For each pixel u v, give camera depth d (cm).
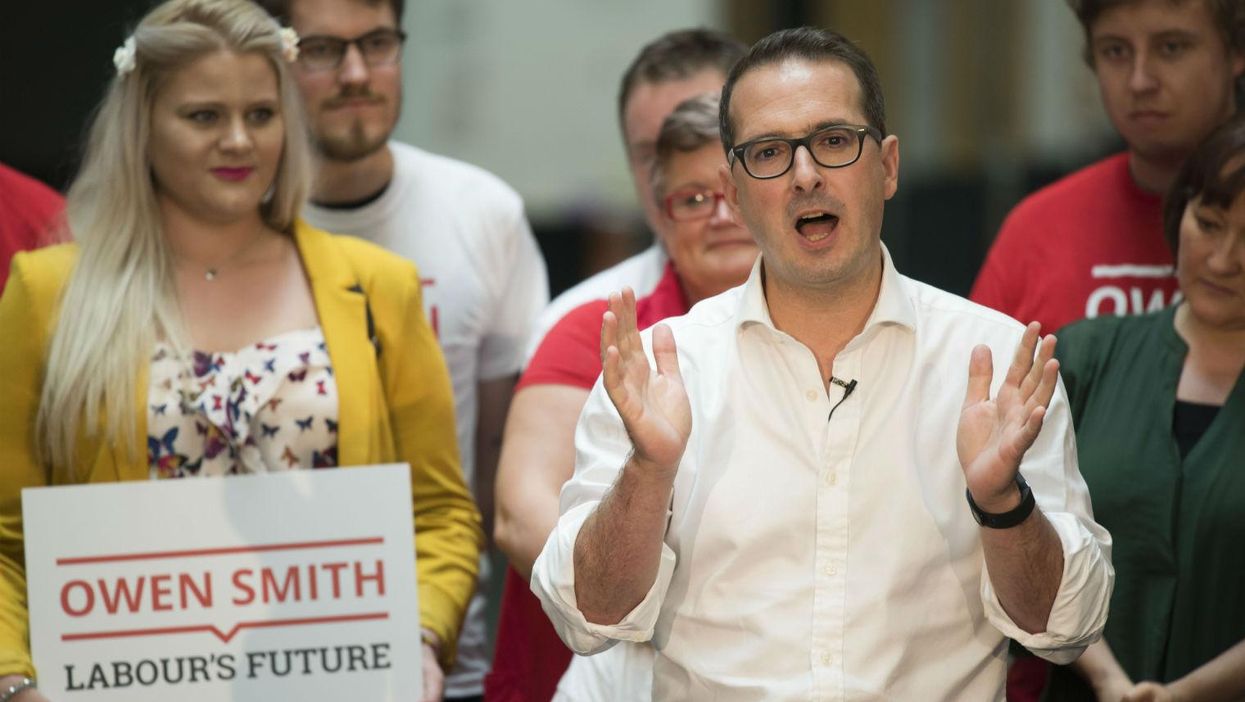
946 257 1773
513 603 827
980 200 1762
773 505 612
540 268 1074
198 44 789
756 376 632
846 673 598
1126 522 802
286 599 765
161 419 777
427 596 816
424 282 1002
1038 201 992
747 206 612
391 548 768
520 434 812
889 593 604
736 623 609
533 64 1823
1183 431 813
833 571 607
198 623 761
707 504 616
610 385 566
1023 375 573
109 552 758
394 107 985
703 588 615
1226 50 922
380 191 1011
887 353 629
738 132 612
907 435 619
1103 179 974
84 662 757
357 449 795
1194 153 820
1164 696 750
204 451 781
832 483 614
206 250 816
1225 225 795
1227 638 781
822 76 606
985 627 615
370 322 825
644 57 961
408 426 841
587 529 592
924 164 1805
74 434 777
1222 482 786
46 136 1433
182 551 761
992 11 1764
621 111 980
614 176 1816
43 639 755
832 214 600
